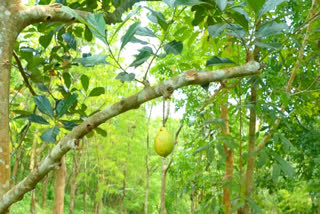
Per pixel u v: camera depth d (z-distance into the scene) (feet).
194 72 5.00
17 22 5.68
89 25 4.48
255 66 5.24
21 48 8.77
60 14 5.76
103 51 25.39
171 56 18.03
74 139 5.33
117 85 28.12
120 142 39.09
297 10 13.60
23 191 5.56
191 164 22.74
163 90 5.01
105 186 39.37
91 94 7.76
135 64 5.29
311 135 14.83
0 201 5.63
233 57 9.41
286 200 25.66
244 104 9.50
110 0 8.60
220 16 6.20
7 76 5.72
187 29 8.16
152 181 62.59
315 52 11.71
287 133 15.75
